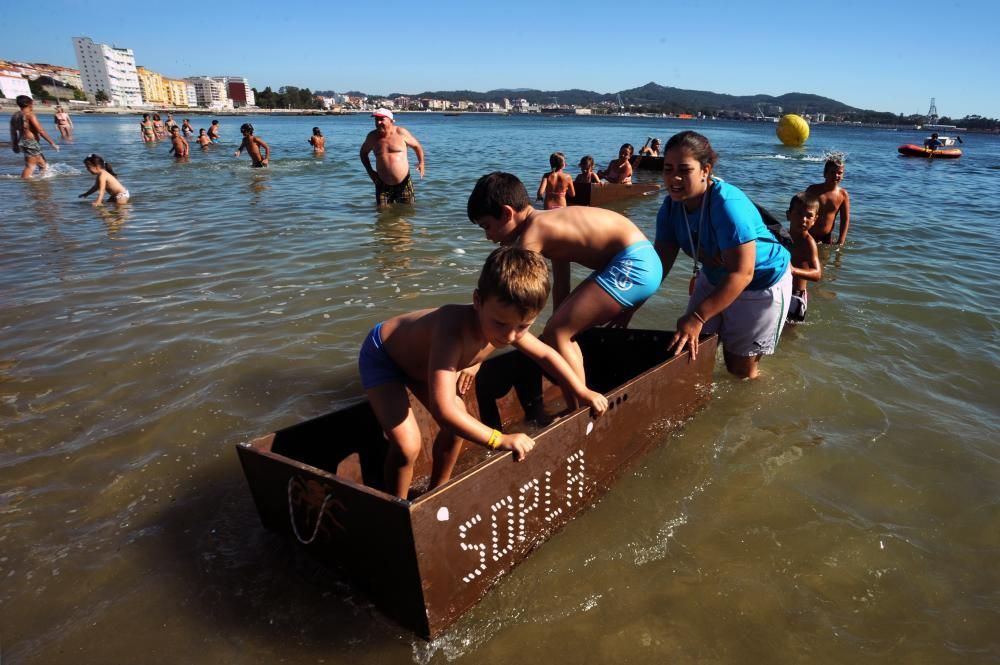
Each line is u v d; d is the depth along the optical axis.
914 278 6.72
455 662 2.19
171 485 3.12
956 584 2.56
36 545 2.70
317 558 2.59
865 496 3.12
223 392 4.02
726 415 3.93
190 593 2.46
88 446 3.42
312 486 2.37
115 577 2.54
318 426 2.93
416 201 11.47
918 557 2.71
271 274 6.54
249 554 2.67
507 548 2.55
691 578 2.58
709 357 3.96
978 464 3.38
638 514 3.00
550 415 4.18
